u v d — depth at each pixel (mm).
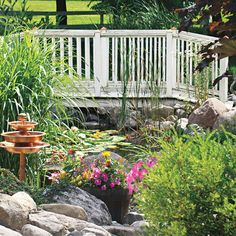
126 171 9047
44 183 9211
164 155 5570
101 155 9422
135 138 12773
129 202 8359
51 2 38562
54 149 9828
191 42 14727
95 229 6660
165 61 15727
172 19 18312
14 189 7566
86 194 7875
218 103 13055
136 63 16094
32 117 9531
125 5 19828
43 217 6816
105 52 15188
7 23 11469
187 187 5238
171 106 14977
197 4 5703
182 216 5246
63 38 14812
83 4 37719
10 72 9570
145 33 15172
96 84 15047
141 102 14539
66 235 6590
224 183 5234
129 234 7203
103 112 14602
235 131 10062
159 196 5305
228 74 5875
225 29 5672
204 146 5465
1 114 9406
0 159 9305
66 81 10539
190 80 14992
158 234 5305
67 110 13109
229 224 5098
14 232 6223
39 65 9797
